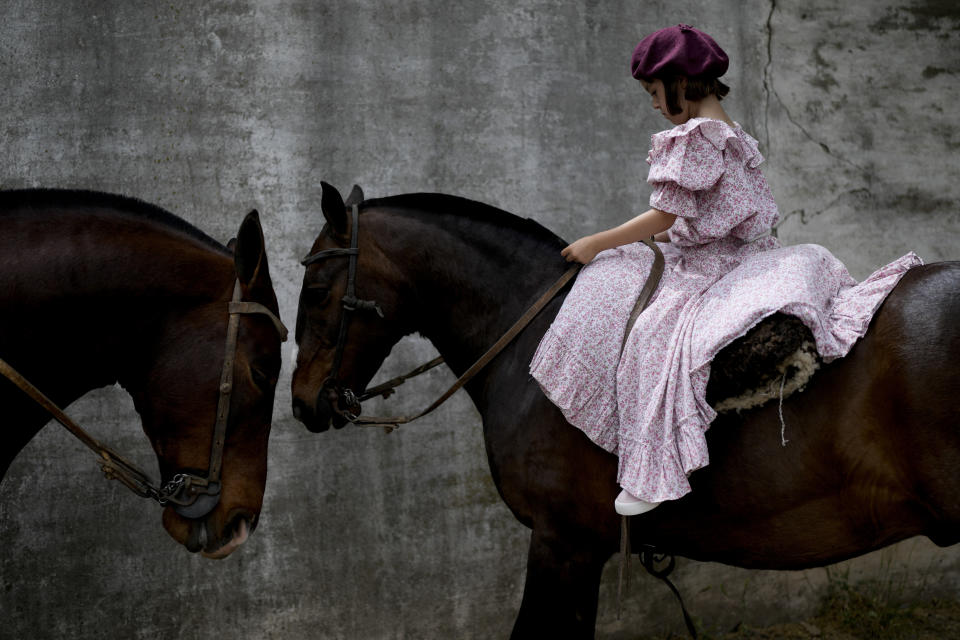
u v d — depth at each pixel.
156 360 1.70
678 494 1.60
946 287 1.53
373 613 2.83
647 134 3.11
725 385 1.63
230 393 1.71
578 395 1.76
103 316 1.65
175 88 2.71
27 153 2.63
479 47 2.93
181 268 1.70
